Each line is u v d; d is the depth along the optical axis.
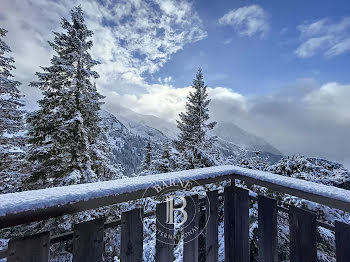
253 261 1.80
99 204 0.85
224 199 1.45
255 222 2.05
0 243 5.17
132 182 0.97
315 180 2.89
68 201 0.76
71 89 7.41
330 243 2.02
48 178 6.89
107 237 4.80
